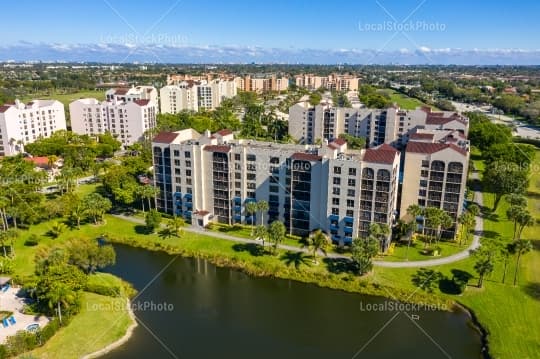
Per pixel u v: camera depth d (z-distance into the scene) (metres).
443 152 147.88
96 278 129.12
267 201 161.88
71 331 103.44
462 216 146.38
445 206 152.88
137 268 141.25
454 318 113.31
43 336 97.94
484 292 121.38
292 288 129.00
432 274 130.62
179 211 176.25
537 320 108.94
